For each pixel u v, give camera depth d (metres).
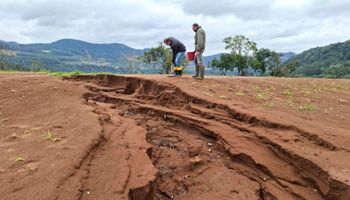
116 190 4.46
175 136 8.05
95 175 4.82
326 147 6.14
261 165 6.18
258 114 7.85
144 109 10.03
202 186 6.00
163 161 6.74
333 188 5.04
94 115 7.51
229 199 5.54
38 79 12.75
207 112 8.55
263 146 6.72
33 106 8.41
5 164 4.82
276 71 55.03
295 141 6.48
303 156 5.76
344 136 6.43
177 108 9.80
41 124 6.84
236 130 7.53
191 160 6.79
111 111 9.60
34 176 4.43
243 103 9.19
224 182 6.06
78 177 4.57
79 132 6.25
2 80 11.90
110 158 5.49
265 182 5.95
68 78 14.80
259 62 52.91
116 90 13.05
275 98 10.55
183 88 10.48
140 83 12.38
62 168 4.67
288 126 7.01
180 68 13.63
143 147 6.28
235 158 6.72
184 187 5.95
